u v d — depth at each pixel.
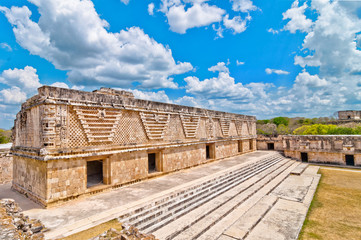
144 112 13.94
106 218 7.83
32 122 10.30
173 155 16.38
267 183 15.17
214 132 21.86
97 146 10.80
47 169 8.91
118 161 11.97
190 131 18.34
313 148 24.31
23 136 11.42
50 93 9.19
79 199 9.94
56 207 8.97
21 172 11.54
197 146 19.27
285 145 26.61
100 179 13.98
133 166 12.88
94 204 9.29
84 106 10.33
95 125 10.92
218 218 9.10
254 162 20.73
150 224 8.02
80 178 10.09
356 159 21.86
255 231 8.52
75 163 9.92
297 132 42.41
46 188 8.88
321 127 35.75
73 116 10.03
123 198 10.09
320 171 20.33
